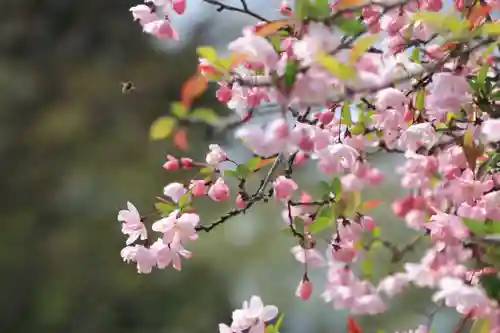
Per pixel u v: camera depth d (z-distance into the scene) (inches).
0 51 222.7
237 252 191.9
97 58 222.5
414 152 76.5
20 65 221.0
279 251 190.7
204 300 191.5
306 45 68.7
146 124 209.2
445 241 74.6
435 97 72.8
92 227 196.2
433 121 75.7
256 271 192.5
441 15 71.7
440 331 80.8
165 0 75.6
